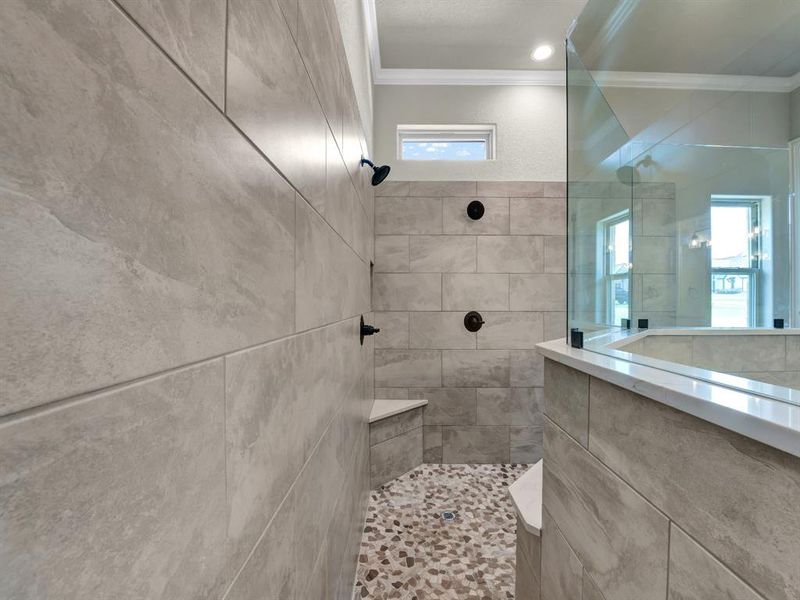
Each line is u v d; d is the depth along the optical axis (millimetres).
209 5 317
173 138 268
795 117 1359
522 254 2293
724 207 1432
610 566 636
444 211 2287
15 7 162
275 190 472
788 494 344
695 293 1393
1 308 155
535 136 2328
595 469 689
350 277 1162
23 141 164
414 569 1401
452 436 2293
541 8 1814
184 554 282
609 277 1285
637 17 1254
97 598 204
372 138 2164
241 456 379
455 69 2283
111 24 212
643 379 539
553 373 885
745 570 385
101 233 206
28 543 166
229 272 352
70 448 188
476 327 2283
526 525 1021
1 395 155
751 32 1314
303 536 602
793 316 1182
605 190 1354
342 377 1000
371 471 2002
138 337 234
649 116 1521
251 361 402
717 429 422
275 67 473
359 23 1510
